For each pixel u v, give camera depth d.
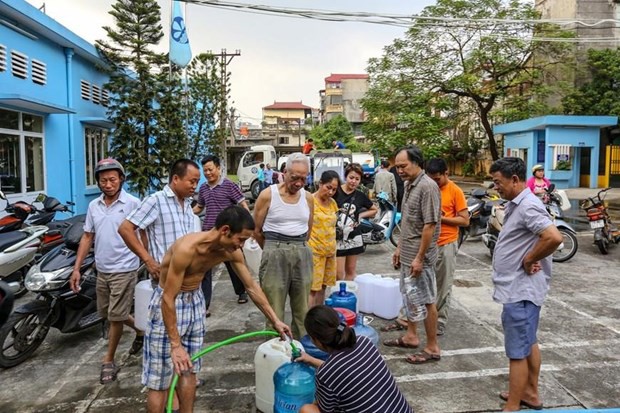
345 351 2.22
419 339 4.36
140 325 4.01
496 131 24.19
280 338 2.98
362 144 37.31
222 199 5.18
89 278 4.28
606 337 4.41
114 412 3.21
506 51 19.50
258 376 3.12
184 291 2.67
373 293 4.84
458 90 20.30
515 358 2.96
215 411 3.19
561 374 3.66
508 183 2.97
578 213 13.04
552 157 20.03
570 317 4.93
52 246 6.09
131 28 11.65
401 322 4.61
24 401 3.38
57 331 4.76
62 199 10.42
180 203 3.50
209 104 17.28
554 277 6.50
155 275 3.35
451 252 4.29
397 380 3.59
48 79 9.82
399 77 20.44
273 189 3.58
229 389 3.50
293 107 70.88
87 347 4.34
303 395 2.74
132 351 4.12
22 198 8.89
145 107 10.24
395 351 4.11
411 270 3.80
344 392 2.15
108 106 10.62
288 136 53.88
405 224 3.89
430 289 3.84
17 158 8.84
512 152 23.39
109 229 3.64
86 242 3.78
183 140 10.79
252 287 2.90
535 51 20.23
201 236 2.51
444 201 4.21
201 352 2.67
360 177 5.07
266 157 23.92
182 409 2.78
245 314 5.19
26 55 8.98
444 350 4.13
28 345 4.03
